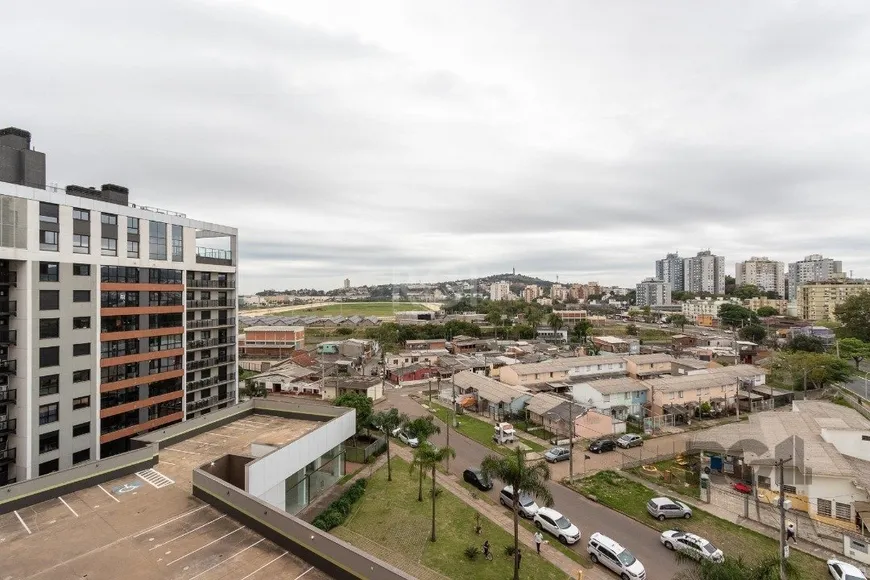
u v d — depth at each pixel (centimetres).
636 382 6719
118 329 4941
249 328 12762
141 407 5172
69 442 4428
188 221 5866
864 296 12506
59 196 4356
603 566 2906
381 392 8119
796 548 3141
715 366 8388
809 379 7869
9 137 4456
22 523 2480
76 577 1994
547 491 2733
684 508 3553
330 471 4153
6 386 4125
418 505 3741
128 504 2712
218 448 3734
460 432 5859
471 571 2822
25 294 4103
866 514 3291
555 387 7394
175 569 2052
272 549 2217
